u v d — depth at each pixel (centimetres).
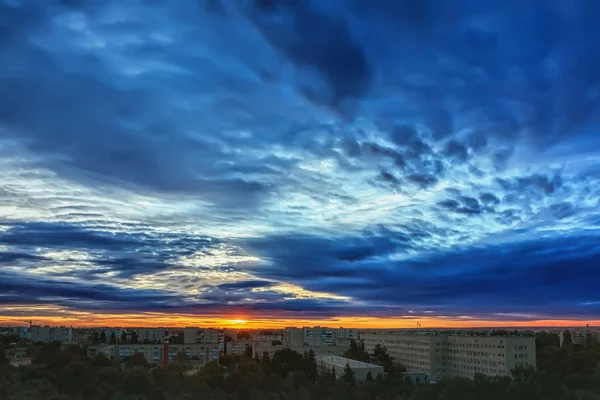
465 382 16950
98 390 16838
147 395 17800
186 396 17312
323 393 18612
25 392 15625
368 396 17988
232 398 18512
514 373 18312
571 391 16238
